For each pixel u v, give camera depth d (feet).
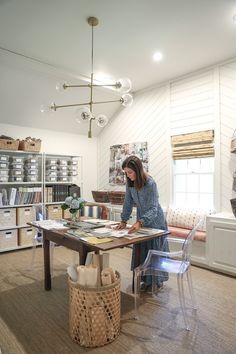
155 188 8.55
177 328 6.96
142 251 8.97
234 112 12.07
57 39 10.38
